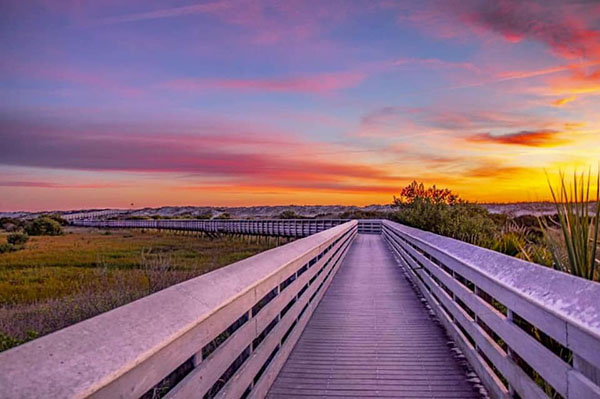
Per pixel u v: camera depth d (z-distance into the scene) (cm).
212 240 4153
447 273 589
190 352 222
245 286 313
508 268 320
